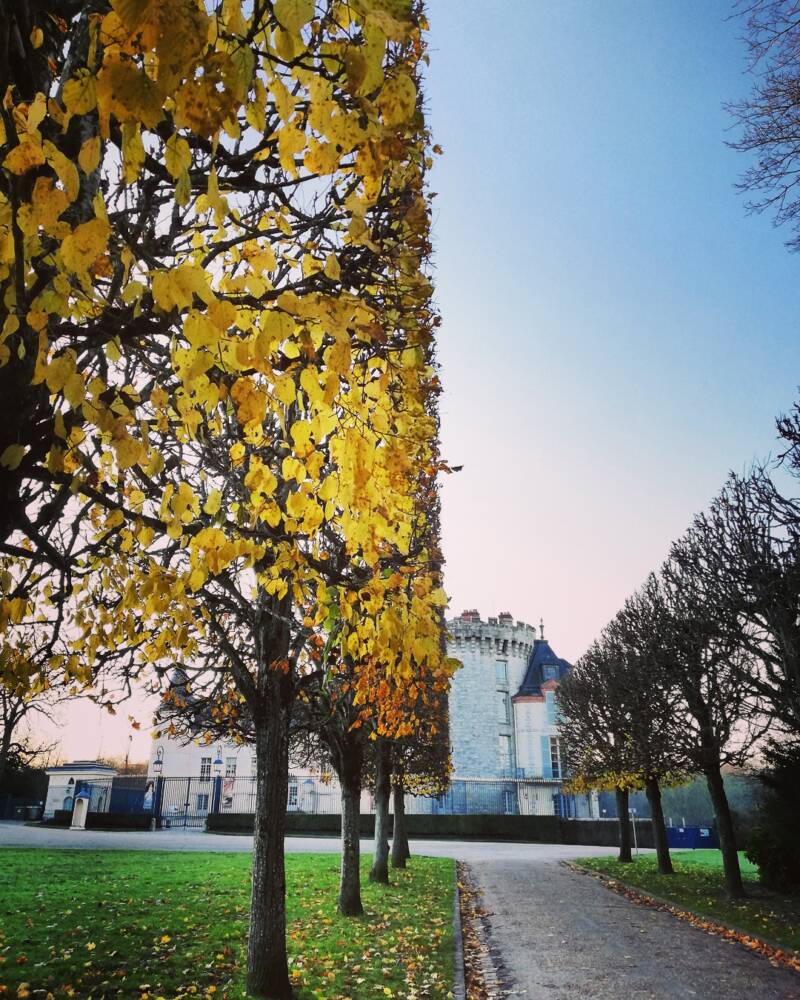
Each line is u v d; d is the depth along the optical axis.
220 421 4.64
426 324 3.62
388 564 4.16
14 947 8.38
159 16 1.37
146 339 3.23
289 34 1.61
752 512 12.34
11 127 1.89
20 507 2.80
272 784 7.33
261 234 2.62
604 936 11.41
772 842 16.36
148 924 10.00
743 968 9.33
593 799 48.44
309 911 11.82
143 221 2.89
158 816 37.25
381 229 3.74
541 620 57.00
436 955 9.09
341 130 1.86
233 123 1.63
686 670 15.66
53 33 2.82
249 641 8.83
